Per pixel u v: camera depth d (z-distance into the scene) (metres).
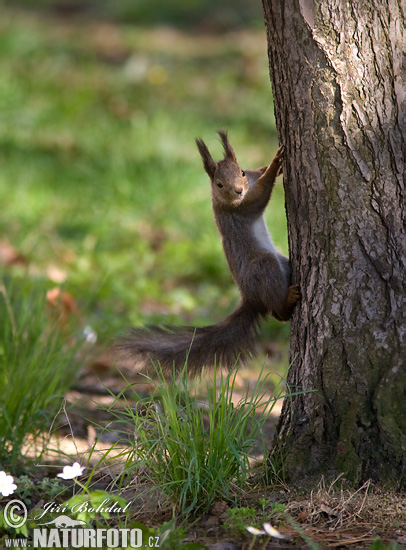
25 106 22.53
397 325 7.10
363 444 7.02
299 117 7.30
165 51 28.52
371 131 7.12
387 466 6.92
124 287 14.27
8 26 29.77
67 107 22.62
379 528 6.46
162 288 14.75
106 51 28.33
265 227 9.28
